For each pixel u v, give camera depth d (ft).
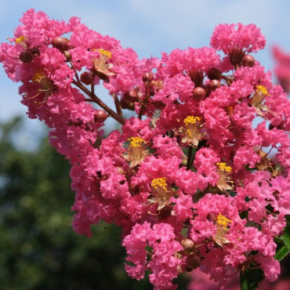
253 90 2.65
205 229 2.49
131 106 2.75
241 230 2.52
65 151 2.65
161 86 2.68
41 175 12.85
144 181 2.56
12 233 12.76
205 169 2.56
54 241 11.96
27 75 2.64
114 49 2.71
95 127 2.67
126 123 2.64
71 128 2.63
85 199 2.69
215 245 2.52
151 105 2.71
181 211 2.50
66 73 2.61
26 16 2.67
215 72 2.67
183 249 2.48
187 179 2.52
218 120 2.58
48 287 12.27
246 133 2.61
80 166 2.65
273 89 2.69
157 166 2.54
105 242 11.45
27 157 13.02
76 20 2.70
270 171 2.71
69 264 12.03
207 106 2.61
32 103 2.67
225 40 2.76
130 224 2.63
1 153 13.23
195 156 2.58
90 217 2.66
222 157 2.62
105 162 2.60
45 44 2.66
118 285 11.98
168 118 2.62
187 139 2.60
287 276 4.60
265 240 2.50
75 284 12.23
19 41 2.63
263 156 2.69
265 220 2.56
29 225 12.67
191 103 2.61
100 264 12.01
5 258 12.40
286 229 2.64
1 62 2.67
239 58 2.75
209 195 2.52
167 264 2.45
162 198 2.55
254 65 2.74
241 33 2.75
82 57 2.64
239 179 2.61
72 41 2.66
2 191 13.15
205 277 6.87
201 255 2.52
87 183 2.64
